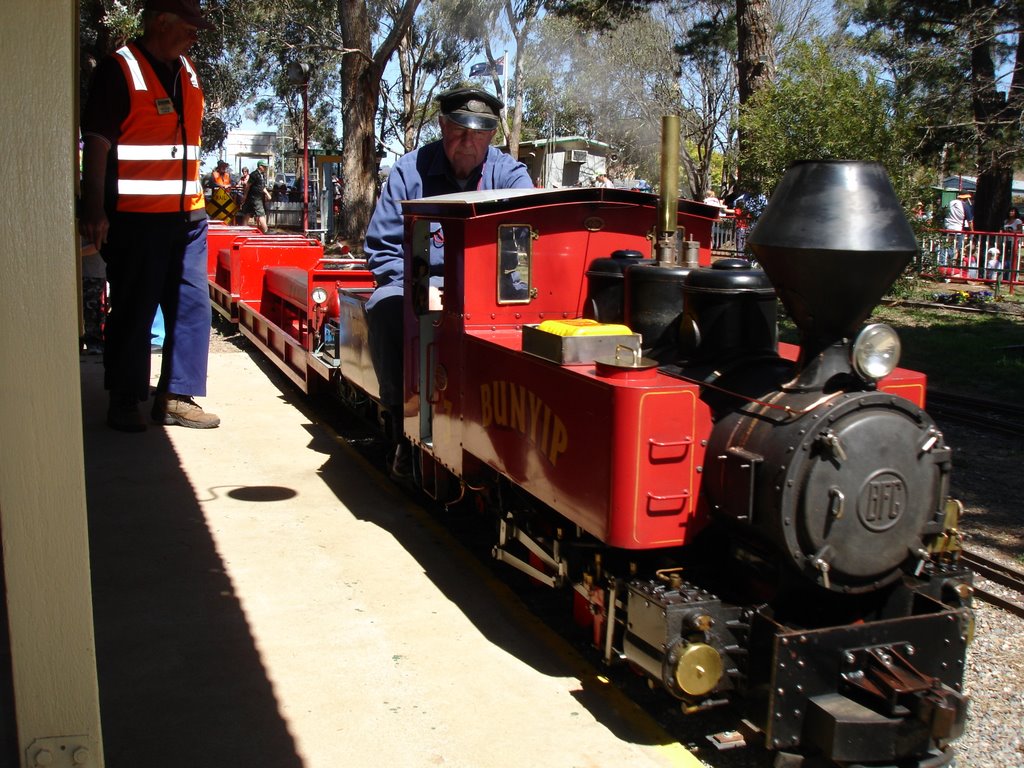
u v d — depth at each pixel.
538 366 3.54
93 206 5.89
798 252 2.80
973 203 21.52
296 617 4.08
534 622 4.09
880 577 2.94
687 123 38.03
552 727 3.28
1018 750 3.28
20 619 2.02
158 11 5.95
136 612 4.07
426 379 4.90
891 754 2.78
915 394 3.28
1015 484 6.32
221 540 4.93
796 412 2.85
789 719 2.83
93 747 2.09
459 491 5.21
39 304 1.95
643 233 4.40
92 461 6.18
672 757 3.12
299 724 3.25
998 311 14.39
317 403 8.03
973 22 16.41
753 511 2.89
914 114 13.26
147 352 6.74
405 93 36.06
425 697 3.45
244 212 24.06
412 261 4.88
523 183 5.49
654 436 3.03
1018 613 4.34
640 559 3.45
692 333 3.34
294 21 24.28
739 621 3.03
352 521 5.28
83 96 17.59
